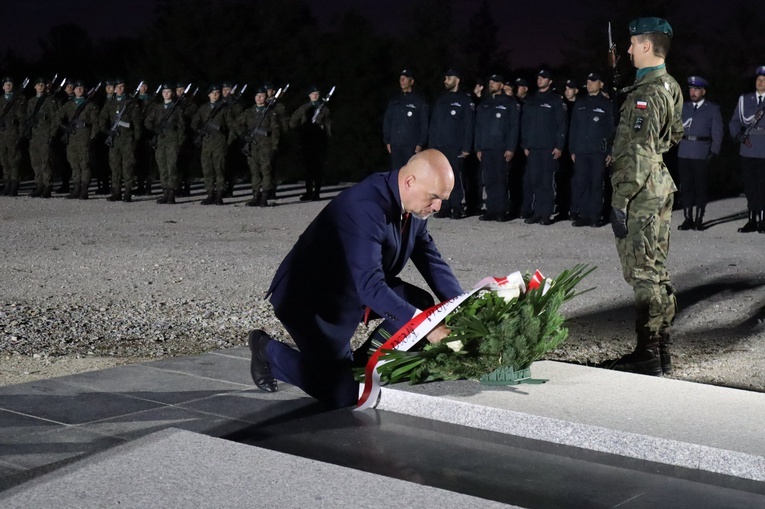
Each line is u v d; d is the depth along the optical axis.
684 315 8.31
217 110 18.02
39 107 19.33
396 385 4.74
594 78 14.62
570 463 4.02
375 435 4.37
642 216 5.93
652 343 6.01
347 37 23.52
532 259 11.33
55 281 9.64
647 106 5.84
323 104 18.89
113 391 5.09
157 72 27.59
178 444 3.96
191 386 5.21
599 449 4.14
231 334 7.31
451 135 15.63
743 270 10.66
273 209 17.31
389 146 16.14
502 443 4.26
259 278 9.88
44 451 4.11
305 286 4.62
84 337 7.16
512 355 4.68
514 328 4.68
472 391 4.66
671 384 4.82
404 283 4.84
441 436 4.35
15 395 4.99
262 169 17.73
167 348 6.84
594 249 12.23
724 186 20.28
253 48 27.50
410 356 4.59
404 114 15.95
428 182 4.44
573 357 6.70
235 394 5.05
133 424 4.51
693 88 14.24
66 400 4.91
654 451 4.02
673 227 14.74
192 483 3.55
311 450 4.18
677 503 3.62
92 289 9.20
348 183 23.17
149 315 7.98
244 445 3.95
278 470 3.68
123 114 18.50
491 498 3.67
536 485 3.79
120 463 3.75
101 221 15.18
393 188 4.52
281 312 4.71
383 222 4.51
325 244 4.55
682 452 3.96
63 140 19.22
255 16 27.72
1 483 3.71
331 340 4.66
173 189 18.36
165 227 14.42
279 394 5.05
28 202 18.39
